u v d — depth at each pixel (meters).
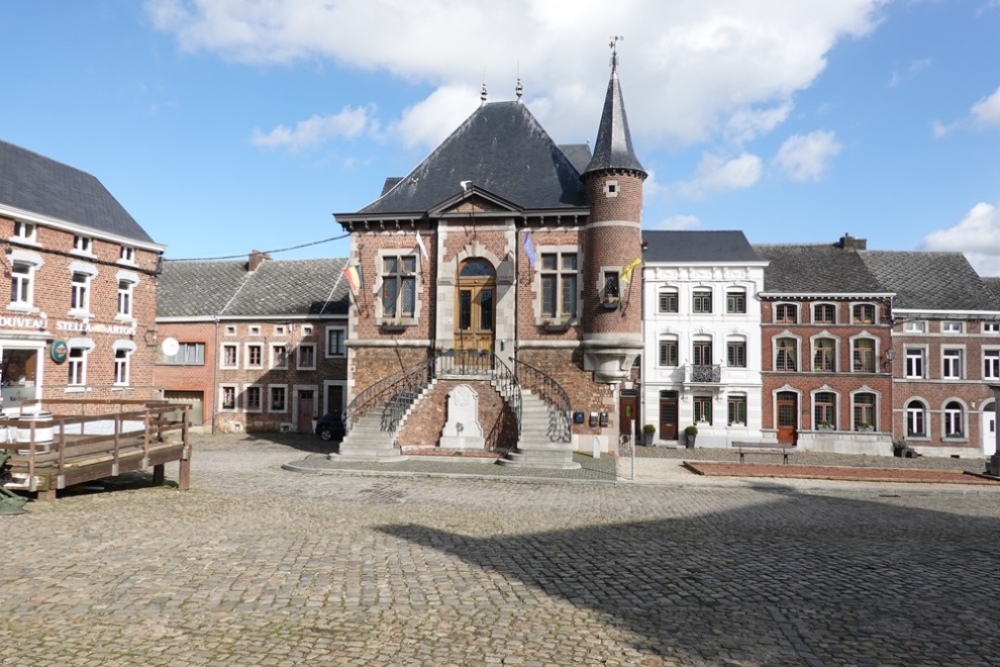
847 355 32.91
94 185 26.47
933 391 33.03
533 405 22.27
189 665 5.68
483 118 27.55
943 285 34.91
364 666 5.77
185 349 35.34
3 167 22.38
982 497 18.42
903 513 15.41
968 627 7.20
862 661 6.22
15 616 6.62
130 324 25.47
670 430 33.41
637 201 23.91
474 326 24.42
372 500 14.91
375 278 24.98
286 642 6.24
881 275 35.94
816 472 22.14
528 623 6.98
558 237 24.19
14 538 9.59
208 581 7.96
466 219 24.30
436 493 16.28
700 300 33.72
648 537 11.59
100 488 14.48
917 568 9.73
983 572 9.59
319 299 35.50
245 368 34.59
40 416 14.12
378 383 24.62
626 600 7.86
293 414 34.03
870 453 32.47
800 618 7.37
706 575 9.05
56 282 22.30
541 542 10.89
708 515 14.29
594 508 14.80
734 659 6.20
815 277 34.31
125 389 25.17
